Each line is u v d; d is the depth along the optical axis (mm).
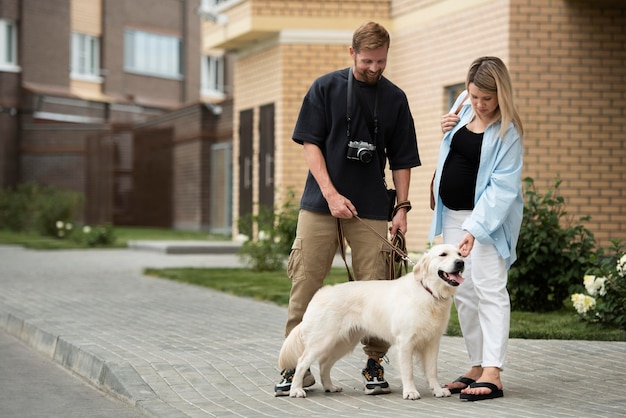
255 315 11070
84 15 38906
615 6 15156
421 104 17719
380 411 6363
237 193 22531
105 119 39156
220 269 16312
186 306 11875
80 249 23078
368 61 6832
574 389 6988
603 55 15141
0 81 36344
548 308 10945
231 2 20266
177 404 6855
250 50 21484
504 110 6730
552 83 15070
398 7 18594
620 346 8758
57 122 37281
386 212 7090
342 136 6965
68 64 38062
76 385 8125
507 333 6820
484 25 15781
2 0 36375
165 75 41906
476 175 7000
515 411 6227
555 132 15062
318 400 6824
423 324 6555
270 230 16000
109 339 9367
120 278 15406
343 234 7113
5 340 10555
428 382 6859
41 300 12531
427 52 17547
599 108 15125
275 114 20094
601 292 9688
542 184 15023
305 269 7070
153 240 25094
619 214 15109
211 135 30984
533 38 15102
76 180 36219
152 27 41312
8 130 36438
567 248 10781
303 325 6793
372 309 6684
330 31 19578
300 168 19859
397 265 7383
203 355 8477
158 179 33688
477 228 6703
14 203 31062
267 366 8016
